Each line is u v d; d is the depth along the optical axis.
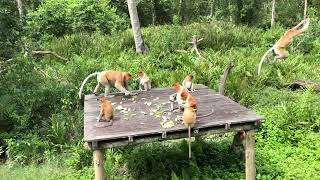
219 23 11.45
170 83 6.34
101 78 4.23
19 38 5.80
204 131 3.37
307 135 4.68
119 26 11.26
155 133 3.22
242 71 6.70
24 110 5.25
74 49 8.16
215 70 6.61
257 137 4.70
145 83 4.50
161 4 15.47
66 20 10.70
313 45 9.13
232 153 4.31
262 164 4.10
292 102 5.47
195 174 3.89
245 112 3.59
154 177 3.94
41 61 7.00
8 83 5.54
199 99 4.08
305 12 13.25
